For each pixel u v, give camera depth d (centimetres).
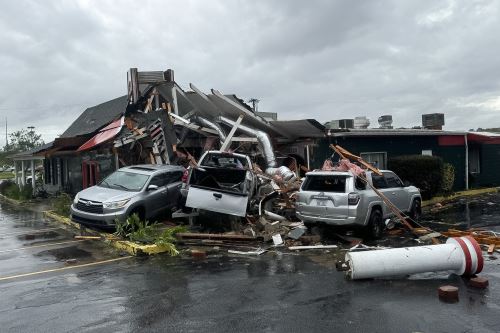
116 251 1064
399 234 1204
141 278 817
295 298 679
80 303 678
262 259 955
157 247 1028
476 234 1081
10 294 737
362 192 1123
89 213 1255
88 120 2880
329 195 1118
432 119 2706
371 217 1138
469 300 647
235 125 1669
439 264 746
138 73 1848
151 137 1708
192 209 1290
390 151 2050
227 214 1212
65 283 797
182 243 1108
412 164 1873
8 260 1006
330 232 1191
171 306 653
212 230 1238
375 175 1240
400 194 1301
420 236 1138
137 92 1847
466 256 746
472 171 2470
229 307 643
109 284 782
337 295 688
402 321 573
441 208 1728
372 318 587
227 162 1365
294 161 1747
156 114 1694
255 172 1309
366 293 693
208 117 1886
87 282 800
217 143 1762
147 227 1145
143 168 1441
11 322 603
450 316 586
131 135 1756
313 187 1178
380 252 757
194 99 1792
